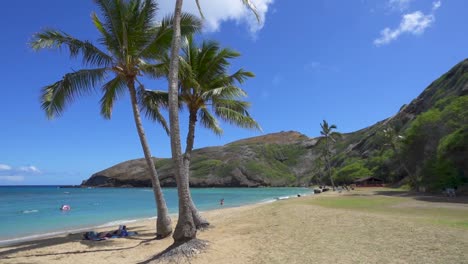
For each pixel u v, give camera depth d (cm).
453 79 6881
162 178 15338
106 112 1552
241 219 1792
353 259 800
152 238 1398
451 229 1031
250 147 17538
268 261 852
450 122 4106
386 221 1255
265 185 14488
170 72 1045
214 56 1588
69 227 2309
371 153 9344
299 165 16450
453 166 3662
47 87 1264
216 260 897
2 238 1830
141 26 1345
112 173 18438
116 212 3534
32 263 1045
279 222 1507
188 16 1362
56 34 1257
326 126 7988
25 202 5750
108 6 1307
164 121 1603
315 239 1055
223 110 1602
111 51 1381
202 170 15625
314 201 2817
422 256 771
